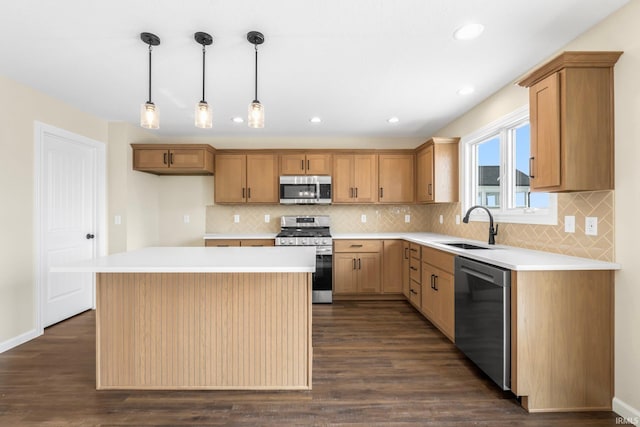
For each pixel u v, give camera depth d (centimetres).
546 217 230
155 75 252
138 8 170
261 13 174
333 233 449
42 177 291
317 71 245
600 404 181
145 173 419
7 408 182
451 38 199
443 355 249
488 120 301
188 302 201
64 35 196
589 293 181
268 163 427
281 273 201
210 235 420
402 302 398
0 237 254
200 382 203
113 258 198
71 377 216
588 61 174
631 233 170
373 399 192
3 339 257
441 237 370
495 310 195
